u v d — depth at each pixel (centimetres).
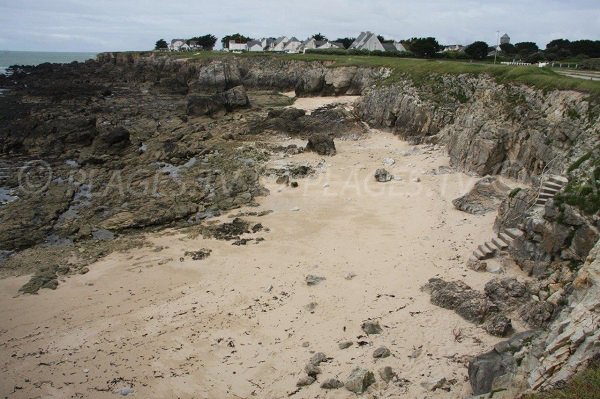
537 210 2088
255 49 13900
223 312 1888
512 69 4084
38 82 8675
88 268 2312
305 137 4681
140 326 1825
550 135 3017
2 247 2531
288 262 2280
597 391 1035
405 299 1894
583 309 1284
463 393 1354
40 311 1955
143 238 2647
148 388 1501
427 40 8425
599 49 7700
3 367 1623
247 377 1523
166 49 15700
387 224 2672
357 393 1399
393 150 4197
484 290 1881
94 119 4659
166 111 6100
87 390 1504
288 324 1781
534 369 1202
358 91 6925
